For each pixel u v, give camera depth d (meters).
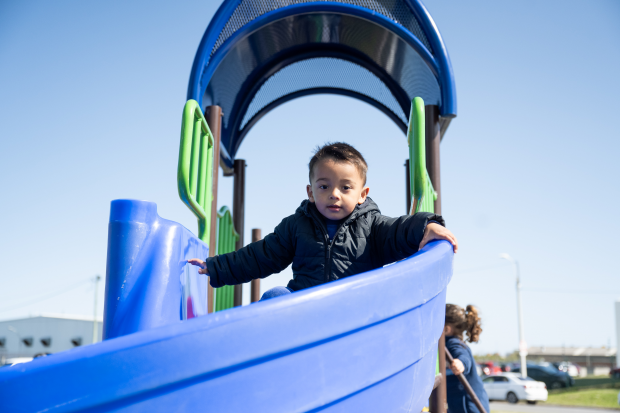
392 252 1.74
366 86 4.79
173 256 1.49
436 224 1.56
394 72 4.46
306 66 4.66
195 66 3.61
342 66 4.66
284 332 0.95
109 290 1.38
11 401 0.79
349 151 1.80
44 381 0.80
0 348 40.31
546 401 21.97
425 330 1.28
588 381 28.69
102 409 0.82
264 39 4.11
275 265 1.94
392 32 3.89
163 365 0.85
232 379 0.90
